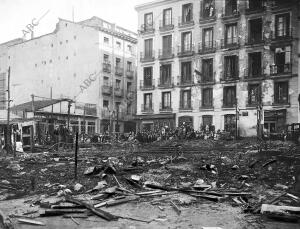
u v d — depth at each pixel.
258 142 27.75
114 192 12.42
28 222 9.16
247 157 20.17
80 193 12.75
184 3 44.56
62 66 53.81
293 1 36.72
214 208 10.79
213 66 41.75
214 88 41.31
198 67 42.81
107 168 15.74
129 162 19.73
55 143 30.95
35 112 39.34
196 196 12.19
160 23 46.62
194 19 43.69
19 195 12.72
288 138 28.73
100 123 49.22
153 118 45.28
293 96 36.22
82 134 36.62
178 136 34.44
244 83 39.16
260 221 9.37
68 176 15.60
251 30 40.12
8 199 12.16
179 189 13.13
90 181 14.52
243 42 39.81
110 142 34.22
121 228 8.70
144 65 47.59
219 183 14.40
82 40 51.69
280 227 8.84
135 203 11.38
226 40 41.28
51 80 55.22
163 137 34.91
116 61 53.19
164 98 45.69
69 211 10.03
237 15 40.19
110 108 51.28
